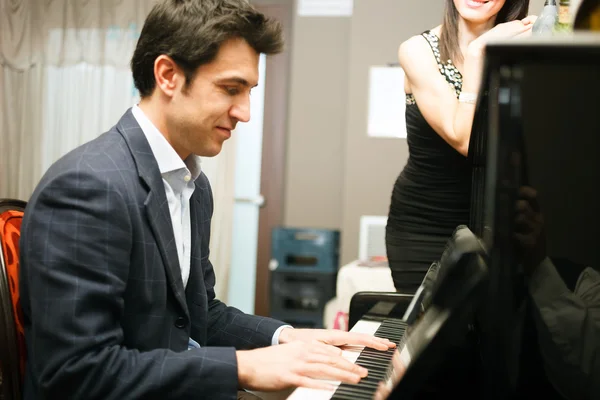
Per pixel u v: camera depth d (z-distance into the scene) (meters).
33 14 3.53
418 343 0.67
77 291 0.86
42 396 0.90
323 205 3.67
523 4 1.42
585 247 0.56
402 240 1.62
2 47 3.51
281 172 3.72
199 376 0.85
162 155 1.03
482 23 1.41
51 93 3.54
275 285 3.41
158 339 0.98
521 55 0.54
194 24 0.94
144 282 0.96
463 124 1.26
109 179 0.92
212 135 1.00
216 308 1.26
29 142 3.56
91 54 3.50
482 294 0.60
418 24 3.32
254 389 0.85
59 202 0.89
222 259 3.51
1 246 1.01
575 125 0.54
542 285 0.57
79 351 0.85
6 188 3.57
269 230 3.73
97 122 3.52
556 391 0.59
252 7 0.98
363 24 3.37
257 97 3.71
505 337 0.59
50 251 0.87
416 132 1.51
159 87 1.00
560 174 0.55
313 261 3.41
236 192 3.75
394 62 3.34
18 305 1.02
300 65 3.65
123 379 0.84
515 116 0.55
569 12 1.10
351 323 1.39
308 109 3.66
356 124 3.39
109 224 0.90
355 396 0.76
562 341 0.58
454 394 0.67
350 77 3.38
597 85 0.53
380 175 3.38
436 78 1.43
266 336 1.17
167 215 1.01
